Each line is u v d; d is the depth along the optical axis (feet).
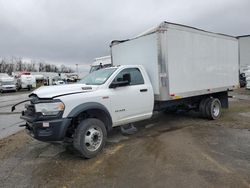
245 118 30.81
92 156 18.04
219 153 17.80
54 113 16.94
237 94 61.87
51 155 19.17
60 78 213.46
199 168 15.23
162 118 32.22
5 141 24.44
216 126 26.71
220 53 31.37
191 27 26.55
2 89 135.03
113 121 20.49
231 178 13.74
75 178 14.76
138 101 22.36
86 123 17.87
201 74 28.32
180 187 12.96
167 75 23.70
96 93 19.26
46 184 14.11
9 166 17.17
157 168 15.52
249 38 99.04
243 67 96.53
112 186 13.50
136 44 25.62
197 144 20.06
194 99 30.50
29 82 156.15
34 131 17.17
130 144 20.92
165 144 20.38
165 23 23.43
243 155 17.33
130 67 22.61
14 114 46.03
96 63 55.01
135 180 14.06
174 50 24.50
